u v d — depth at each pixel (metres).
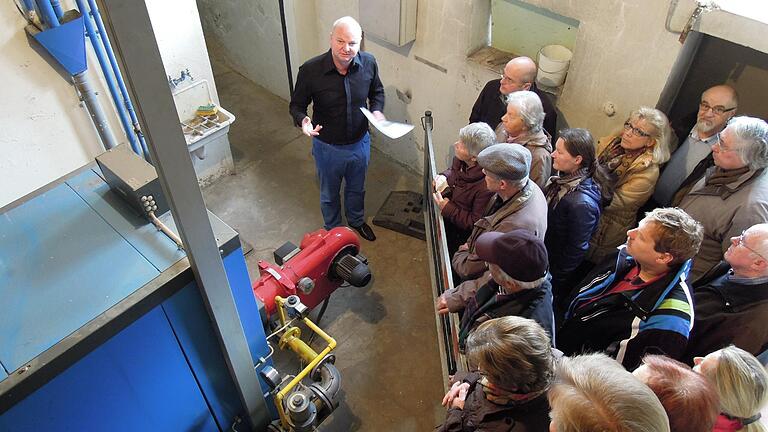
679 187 2.55
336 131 3.18
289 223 3.86
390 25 3.39
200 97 3.61
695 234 1.71
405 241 3.72
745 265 1.81
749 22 2.16
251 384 2.06
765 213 2.06
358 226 3.73
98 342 1.44
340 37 2.81
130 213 1.75
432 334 3.16
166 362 1.72
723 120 2.41
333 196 3.55
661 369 1.35
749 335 1.84
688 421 1.25
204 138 3.56
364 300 3.34
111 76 2.93
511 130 2.55
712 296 1.93
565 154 2.28
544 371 1.33
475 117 3.17
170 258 1.60
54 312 1.45
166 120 1.22
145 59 1.12
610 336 1.93
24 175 2.89
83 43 2.68
